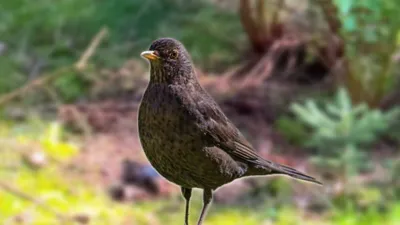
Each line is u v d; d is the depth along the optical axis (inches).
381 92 508.4
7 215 419.2
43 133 498.9
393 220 421.1
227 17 602.5
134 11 598.9
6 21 614.9
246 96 527.5
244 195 450.9
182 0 607.5
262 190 454.0
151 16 596.1
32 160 467.5
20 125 506.0
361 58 495.5
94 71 548.4
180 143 287.1
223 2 611.5
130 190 448.5
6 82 544.4
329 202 438.6
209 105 295.0
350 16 469.1
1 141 482.9
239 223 421.4
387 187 449.7
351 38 485.4
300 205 439.5
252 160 315.0
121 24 594.6
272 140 495.5
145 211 431.8
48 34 602.9
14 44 592.4
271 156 478.0
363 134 454.0
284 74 551.8
